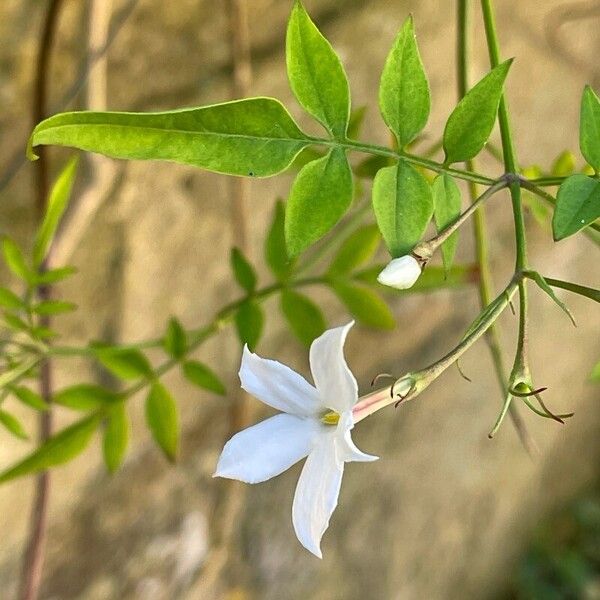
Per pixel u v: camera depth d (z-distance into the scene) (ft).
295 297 0.68
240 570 1.38
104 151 0.38
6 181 0.90
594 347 1.77
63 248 0.82
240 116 0.40
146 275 1.06
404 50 0.43
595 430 1.99
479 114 0.43
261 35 0.99
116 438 0.68
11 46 0.85
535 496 1.92
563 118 1.39
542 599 1.95
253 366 0.42
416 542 1.63
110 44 0.83
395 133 0.43
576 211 0.40
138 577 1.24
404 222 0.42
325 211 0.42
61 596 1.16
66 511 1.13
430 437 1.56
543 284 0.41
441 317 1.44
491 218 1.39
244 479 0.41
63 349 0.66
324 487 0.38
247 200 1.09
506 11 1.23
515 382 0.40
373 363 1.39
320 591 1.49
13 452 1.01
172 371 1.14
